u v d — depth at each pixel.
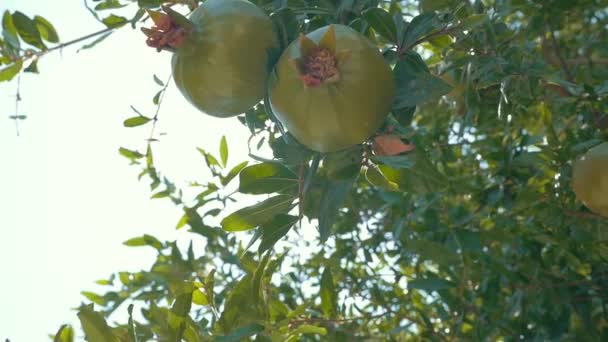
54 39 3.15
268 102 2.47
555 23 3.88
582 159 3.09
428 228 3.89
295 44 2.21
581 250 3.63
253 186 2.61
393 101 2.40
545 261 3.82
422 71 2.56
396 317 4.40
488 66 3.00
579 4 3.97
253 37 2.28
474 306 3.92
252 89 2.33
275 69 2.22
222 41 2.25
